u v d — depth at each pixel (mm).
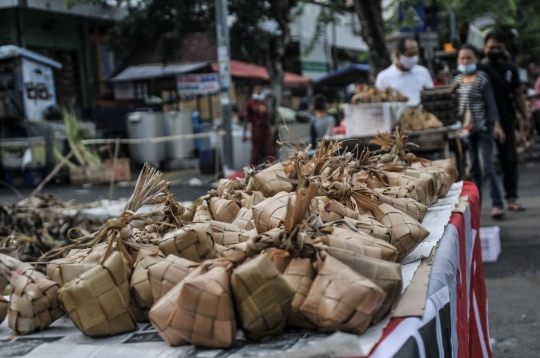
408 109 5188
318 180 2088
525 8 21750
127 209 1925
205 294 1324
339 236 1604
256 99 12234
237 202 2387
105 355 1356
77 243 1691
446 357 1595
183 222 2000
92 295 1480
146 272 1565
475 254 3193
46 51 18953
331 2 13469
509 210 7527
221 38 12391
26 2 17422
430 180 2771
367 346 1278
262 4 17000
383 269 1442
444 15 15367
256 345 1350
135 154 15242
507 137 7184
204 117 19750
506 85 6895
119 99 18938
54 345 1454
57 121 14078
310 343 1314
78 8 19094
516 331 3799
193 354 1314
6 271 1616
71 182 13352
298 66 26875
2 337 1558
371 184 2648
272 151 12453
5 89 13586
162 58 18188
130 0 18688
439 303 1579
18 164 13195
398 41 6328
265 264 1357
